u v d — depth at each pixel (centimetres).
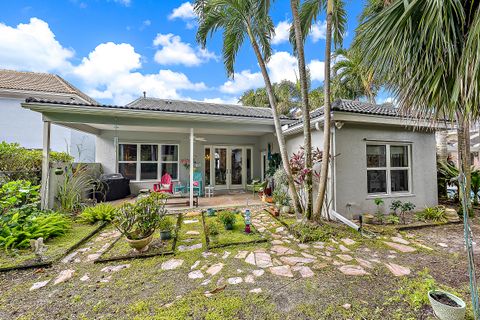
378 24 242
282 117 735
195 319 214
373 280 278
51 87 1073
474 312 195
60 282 280
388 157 607
